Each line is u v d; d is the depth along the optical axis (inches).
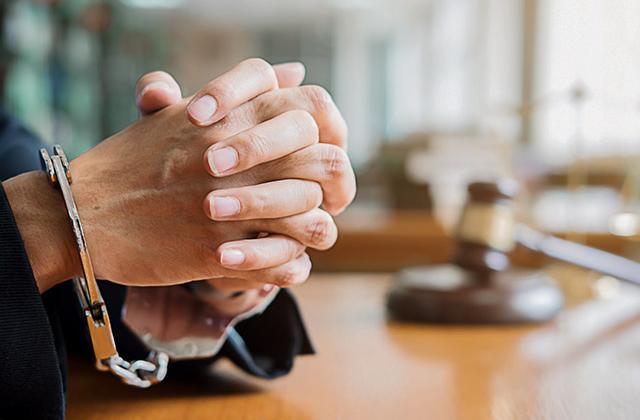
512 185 37.7
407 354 30.4
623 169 75.3
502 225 37.3
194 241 21.2
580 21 159.2
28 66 142.6
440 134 104.1
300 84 25.7
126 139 22.0
